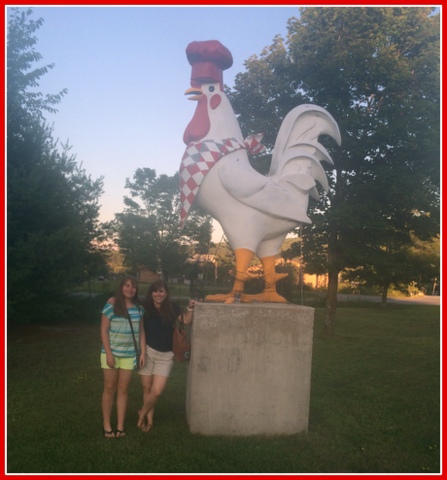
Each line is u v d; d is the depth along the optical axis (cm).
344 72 1086
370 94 1169
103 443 444
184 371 791
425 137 1020
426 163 1089
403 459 428
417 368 831
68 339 1077
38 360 835
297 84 1183
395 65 1088
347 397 630
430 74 1119
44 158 1047
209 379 469
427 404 600
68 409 548
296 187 525
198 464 403
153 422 505
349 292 3669
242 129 1223
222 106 542
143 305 485
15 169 942
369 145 1068
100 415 527
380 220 1078
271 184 509
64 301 1241
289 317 477
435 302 3061
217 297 529
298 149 543
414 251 1783
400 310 2156
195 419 468
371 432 493
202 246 1068
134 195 2172
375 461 420
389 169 1039
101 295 1568
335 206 1078
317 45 1127
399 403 602
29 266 892
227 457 416
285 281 612
